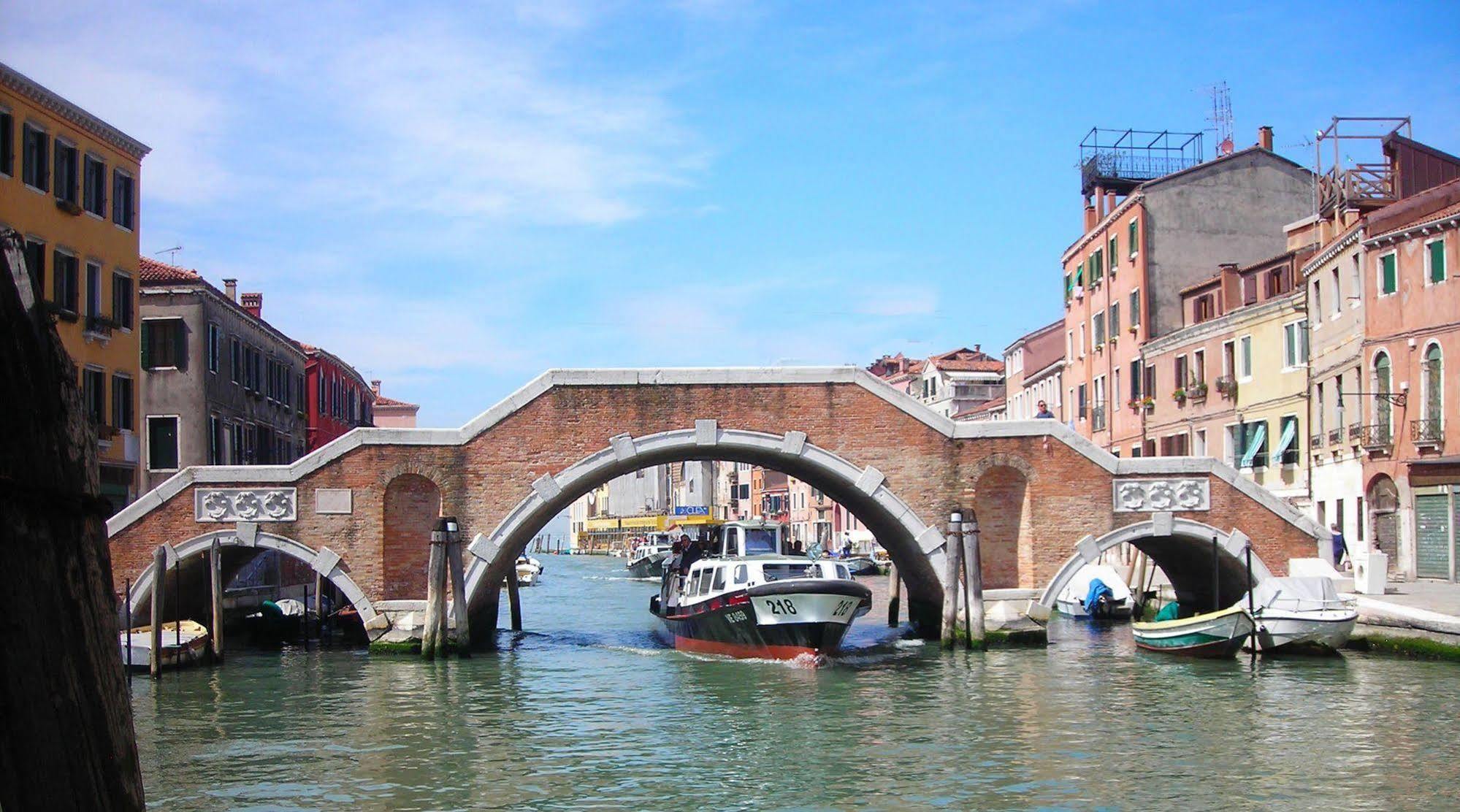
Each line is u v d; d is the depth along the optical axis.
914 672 24.95
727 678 24.67
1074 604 36.50
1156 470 28.14
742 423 27.91
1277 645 25.02
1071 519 28.06
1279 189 46.81
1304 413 37.66
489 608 32.44
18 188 29.41
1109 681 23.19
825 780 15.94
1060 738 18.16
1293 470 38.28
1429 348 30.86
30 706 5.34
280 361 48.41
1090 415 52.78
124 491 34.56
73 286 31.98
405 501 28.06
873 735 18.73
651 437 27.77
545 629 37.94
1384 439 32.31
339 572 27.53
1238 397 41.28
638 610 46.78
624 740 18.62
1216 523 28.08
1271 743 17.42
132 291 35.28
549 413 27.73
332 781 16.11
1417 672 22.80
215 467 27.44
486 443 27.70
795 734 18.89
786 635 26.56
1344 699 20.48
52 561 5.49
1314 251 38.31
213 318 39.34
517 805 14.91
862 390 28.06
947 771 16.28
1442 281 30.36
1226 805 14.40
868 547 77.38
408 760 17.33
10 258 5.47
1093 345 52.75
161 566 25.22
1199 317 45.03
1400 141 35.62
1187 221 46.44
